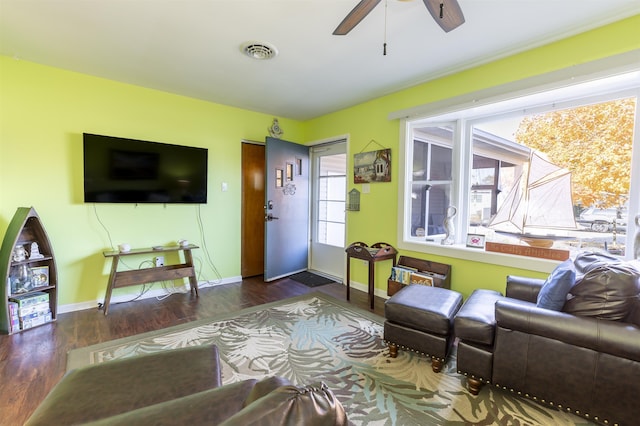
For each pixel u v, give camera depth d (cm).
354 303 317
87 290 296
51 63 262
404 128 316
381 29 203
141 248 323
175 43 225
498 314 161
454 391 174
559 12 183
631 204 206
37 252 257
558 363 146
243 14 189
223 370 193
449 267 284
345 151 408
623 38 190
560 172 239
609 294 144
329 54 240
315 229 461
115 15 190
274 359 206
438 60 248
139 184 313
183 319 273
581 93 222
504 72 243
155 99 326
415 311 197
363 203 366
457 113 277
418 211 322
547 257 228
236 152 394
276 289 367
